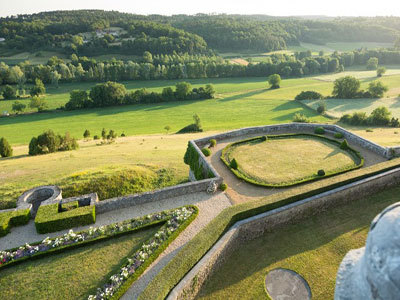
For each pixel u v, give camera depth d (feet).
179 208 67.05
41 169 113.09
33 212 69.67
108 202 67.97
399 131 175.63
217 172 83.87
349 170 82.12
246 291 46.62
